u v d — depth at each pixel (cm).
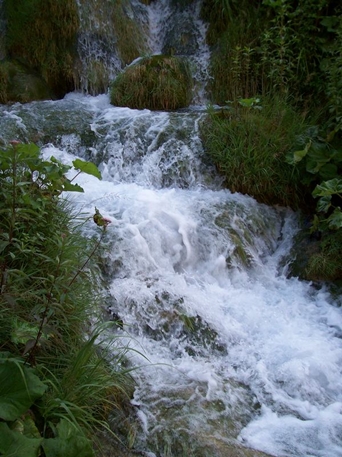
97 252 368
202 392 297
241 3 636
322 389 316
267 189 481
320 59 559
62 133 535
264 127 496
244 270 429
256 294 407
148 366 308
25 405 216
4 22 632
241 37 609
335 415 293
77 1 639
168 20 710
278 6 594
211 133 511
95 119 558
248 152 482
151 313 348
